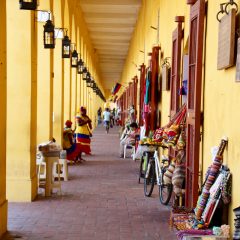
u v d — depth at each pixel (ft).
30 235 20.56
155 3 42.45
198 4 19.39
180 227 16.24
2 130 21.04
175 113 26.50
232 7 15.90
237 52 14.66
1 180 20.75
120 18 73.31
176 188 22.24
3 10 20.81
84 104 79.51
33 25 28.48
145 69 49.01
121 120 113.50
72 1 53.26
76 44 59.82
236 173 14.94
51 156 29.40
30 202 27.48
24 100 27.73
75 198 28.84
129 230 21.49
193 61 20.67
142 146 30.30
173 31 28.43
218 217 15.79
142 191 31.37
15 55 27.66
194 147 19.44
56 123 43.86
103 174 39.14
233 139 15.44
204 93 19.86
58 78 43.93
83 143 47.01
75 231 21.25
